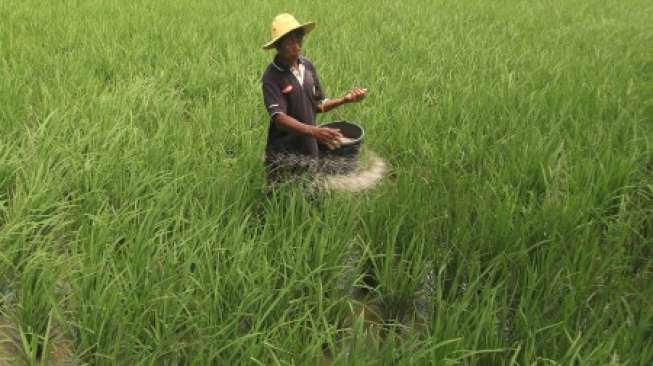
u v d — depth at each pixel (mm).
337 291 3158
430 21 10305
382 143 5043
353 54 7566
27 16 8938
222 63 7168
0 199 3986
